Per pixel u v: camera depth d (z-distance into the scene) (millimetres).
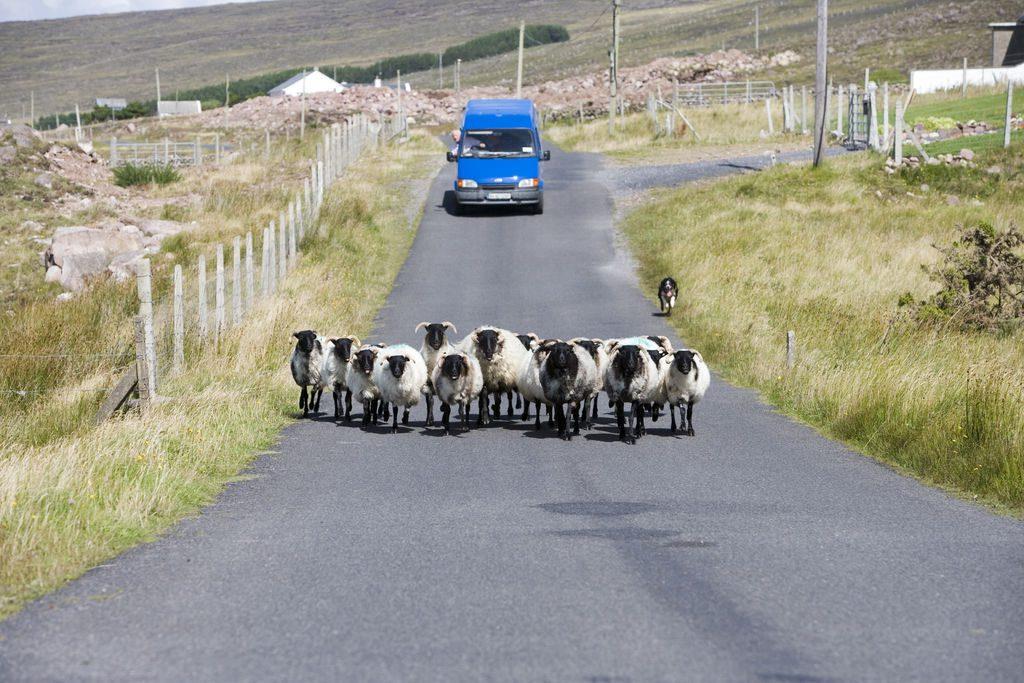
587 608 7328
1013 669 6223
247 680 6117
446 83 195000
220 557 8805
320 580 8094
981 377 14570
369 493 11391
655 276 29688
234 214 38031
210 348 19938
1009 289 22297
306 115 87562
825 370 17453
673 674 6125
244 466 12930
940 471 12062
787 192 38281
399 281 30234
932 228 32188
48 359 17719
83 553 8805
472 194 38938
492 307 26562
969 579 8039
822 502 10859
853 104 49625
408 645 6641
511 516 10211
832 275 27000
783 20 186500
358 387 15219
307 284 27156
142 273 15633
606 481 11922
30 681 6141
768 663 6297
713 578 8039
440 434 15086
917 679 6070
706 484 11750
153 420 13922
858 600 7516
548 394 14492
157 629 7012
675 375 14508
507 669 6219
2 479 10703
